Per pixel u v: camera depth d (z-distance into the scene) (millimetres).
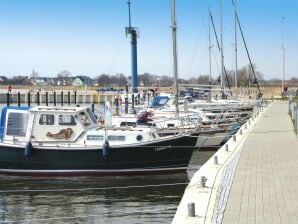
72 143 21203
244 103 42938
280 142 22562
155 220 14438
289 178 12961
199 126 26156
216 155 16969
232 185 11953
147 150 20875
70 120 21312
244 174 13586
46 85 110188
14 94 91375
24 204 16766
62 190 18703
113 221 14516
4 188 19219
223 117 34000
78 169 20797
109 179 20562
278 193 11016
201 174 13562
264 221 8648
